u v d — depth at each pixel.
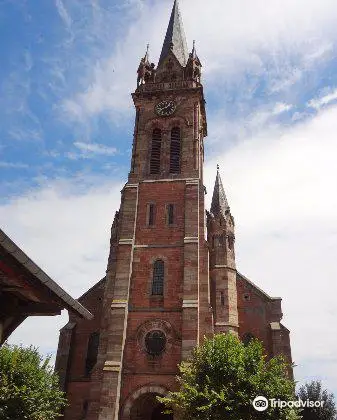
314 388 43.47
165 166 40.88
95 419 30.12
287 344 37.81
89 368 37.12
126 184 40.00
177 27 54.31
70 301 9.43
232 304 38.75
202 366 27.03
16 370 28.78
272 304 39.69
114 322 32.62
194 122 42.97
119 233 37.25
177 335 32.16
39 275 8.05
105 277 40.78
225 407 24.33
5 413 26.44
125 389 30.69
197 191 38.31
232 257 41.78
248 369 26.53
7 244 6.98
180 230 36.81
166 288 34.19
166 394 30.14
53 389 31.00
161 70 48.47
